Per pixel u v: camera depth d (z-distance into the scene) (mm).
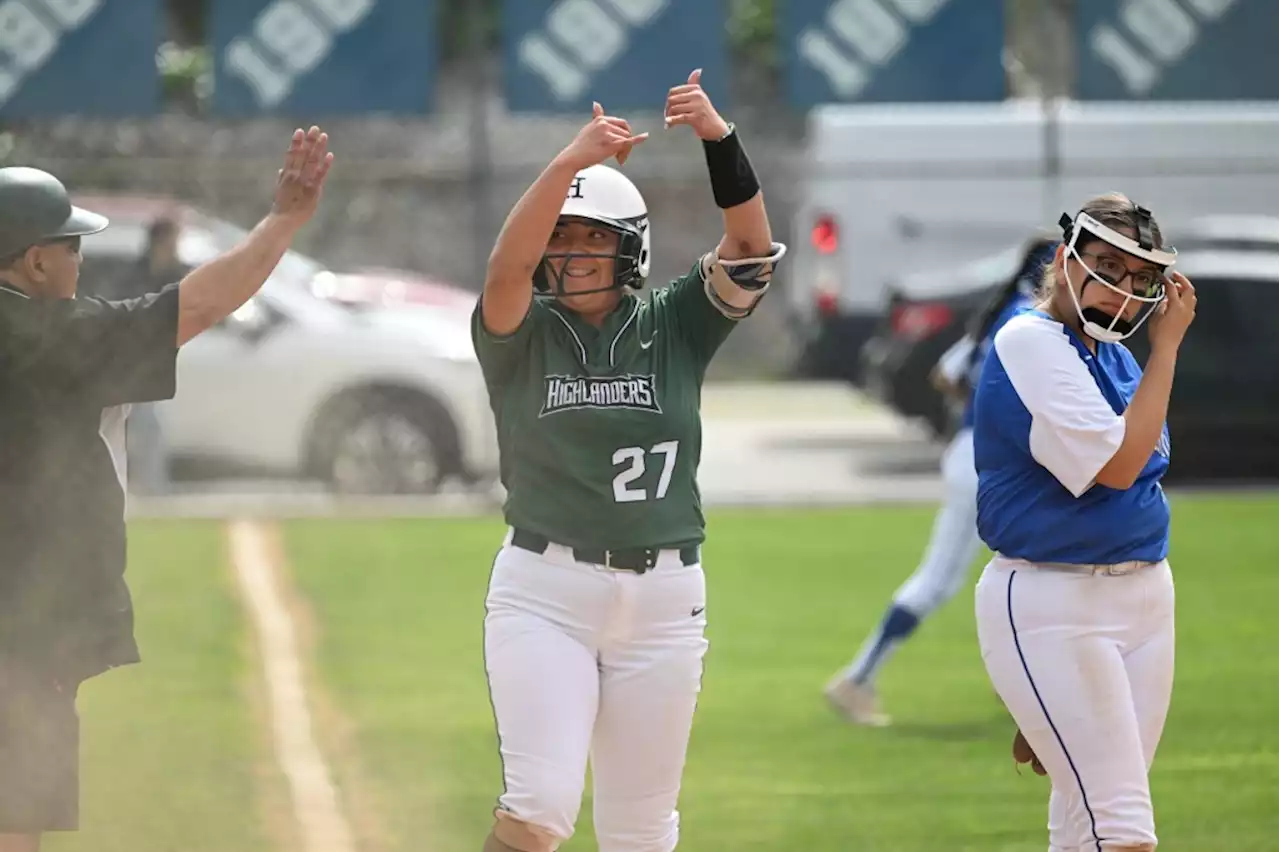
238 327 50594
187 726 27750
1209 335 58188
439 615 36781
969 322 60438
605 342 16328
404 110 53875
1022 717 16328
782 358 90188
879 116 72062
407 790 24188
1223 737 27141
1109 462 15734
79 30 52875
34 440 15688
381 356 50844
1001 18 54750
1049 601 16031
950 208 72938
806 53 55000
